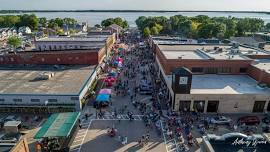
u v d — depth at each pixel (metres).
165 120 51.62
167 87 63.59
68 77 65.19
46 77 63.41
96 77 74.38
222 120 49.84
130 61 102.44
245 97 53.69
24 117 52.12
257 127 49.16
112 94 65.69
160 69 78.56
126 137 45.06
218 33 165.62
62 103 53.53
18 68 74.25
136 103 59.22
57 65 77.25
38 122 50.19
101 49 85.56
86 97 60.50
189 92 53.47
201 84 59.47
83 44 100.44
